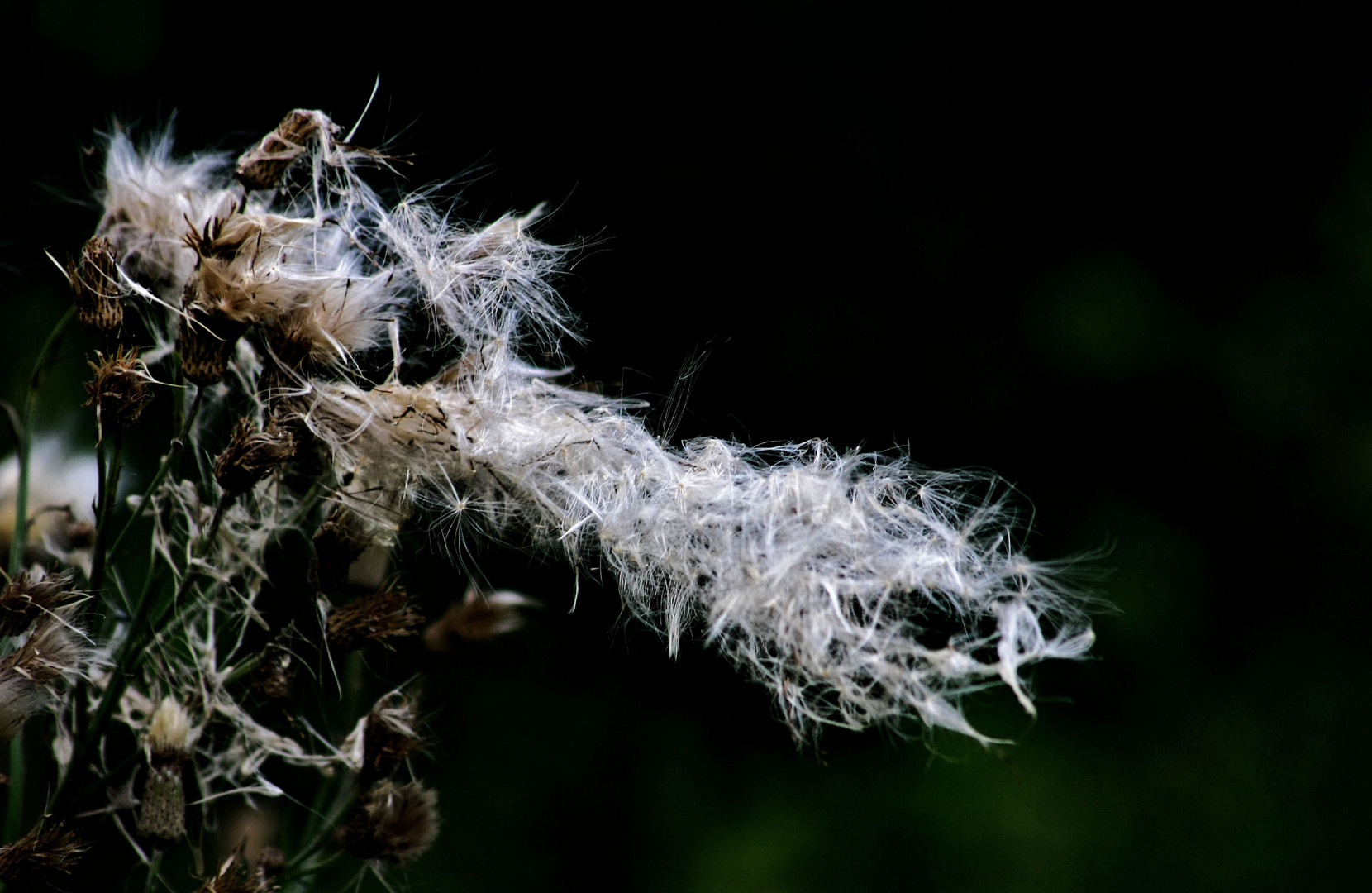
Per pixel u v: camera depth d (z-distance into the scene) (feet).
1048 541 5.63
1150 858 4.88
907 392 5.68
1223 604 5.70
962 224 5.91
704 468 2.31
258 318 2.28
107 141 2.49
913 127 5.89
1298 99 6.34
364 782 2.37
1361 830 5.11
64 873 2.28
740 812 4.91
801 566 2.25
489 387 2.31
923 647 2.25
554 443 2.31
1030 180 6.06
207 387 2.31
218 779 2.50
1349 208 6.15
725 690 5.12
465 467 2.30
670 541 2.28
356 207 2.37
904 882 4.74
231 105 4.82
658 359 5.17
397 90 4.98
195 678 2.35
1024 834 4.80
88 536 2.43
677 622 2.29
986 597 2.27
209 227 2.28
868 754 5.05
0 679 2.26
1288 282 6.11
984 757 4.95
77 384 2.86
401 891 2.42
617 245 5.19
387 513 2.31
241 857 2.35
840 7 5.65
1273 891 4.88
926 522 2.29
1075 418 5.80
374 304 2.31
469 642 2.45
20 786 2.33
